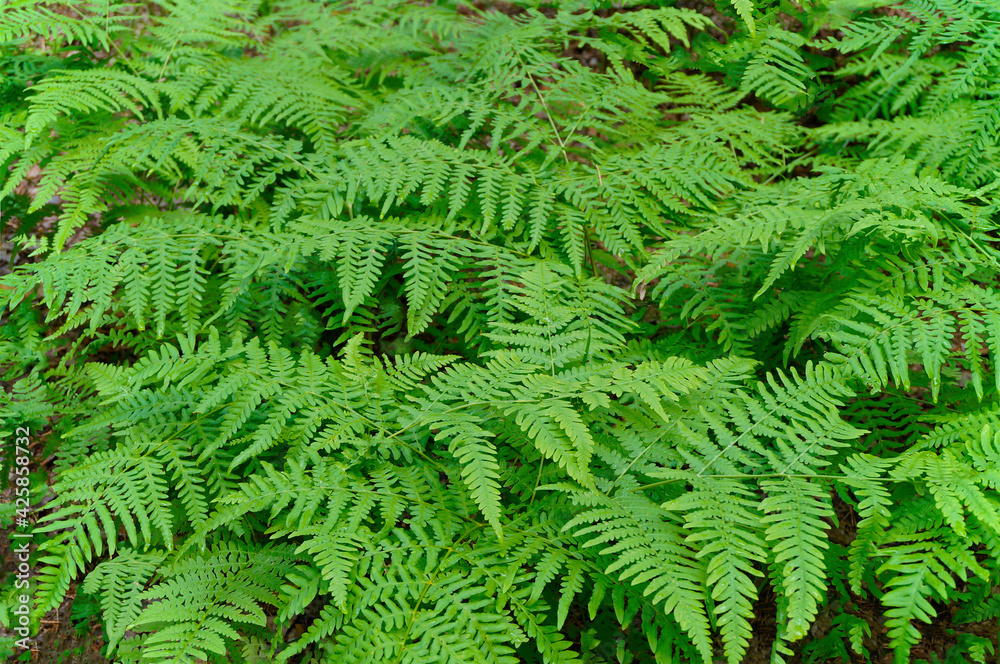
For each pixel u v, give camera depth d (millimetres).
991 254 2279
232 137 2910
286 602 2105
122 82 2988
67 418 2764
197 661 2184
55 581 1945
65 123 3139
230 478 2328
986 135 2824
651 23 3148
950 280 2309
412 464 2291
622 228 2639
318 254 2920
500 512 1843
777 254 2512
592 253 3121
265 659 2303
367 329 2918
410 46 3793
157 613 1935
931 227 2197
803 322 2467
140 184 3242
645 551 1753
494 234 2752
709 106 3393
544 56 3203
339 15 3975
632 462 2117
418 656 1710
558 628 1782
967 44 3627
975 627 2404
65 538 1995
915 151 3043
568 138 2943
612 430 2234
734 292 2664
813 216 2447
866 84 3559
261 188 2812
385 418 2246
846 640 2438
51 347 3078
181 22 3531
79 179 2910
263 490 1994
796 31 3520
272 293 2820
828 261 2750
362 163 2807
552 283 2498
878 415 2484
